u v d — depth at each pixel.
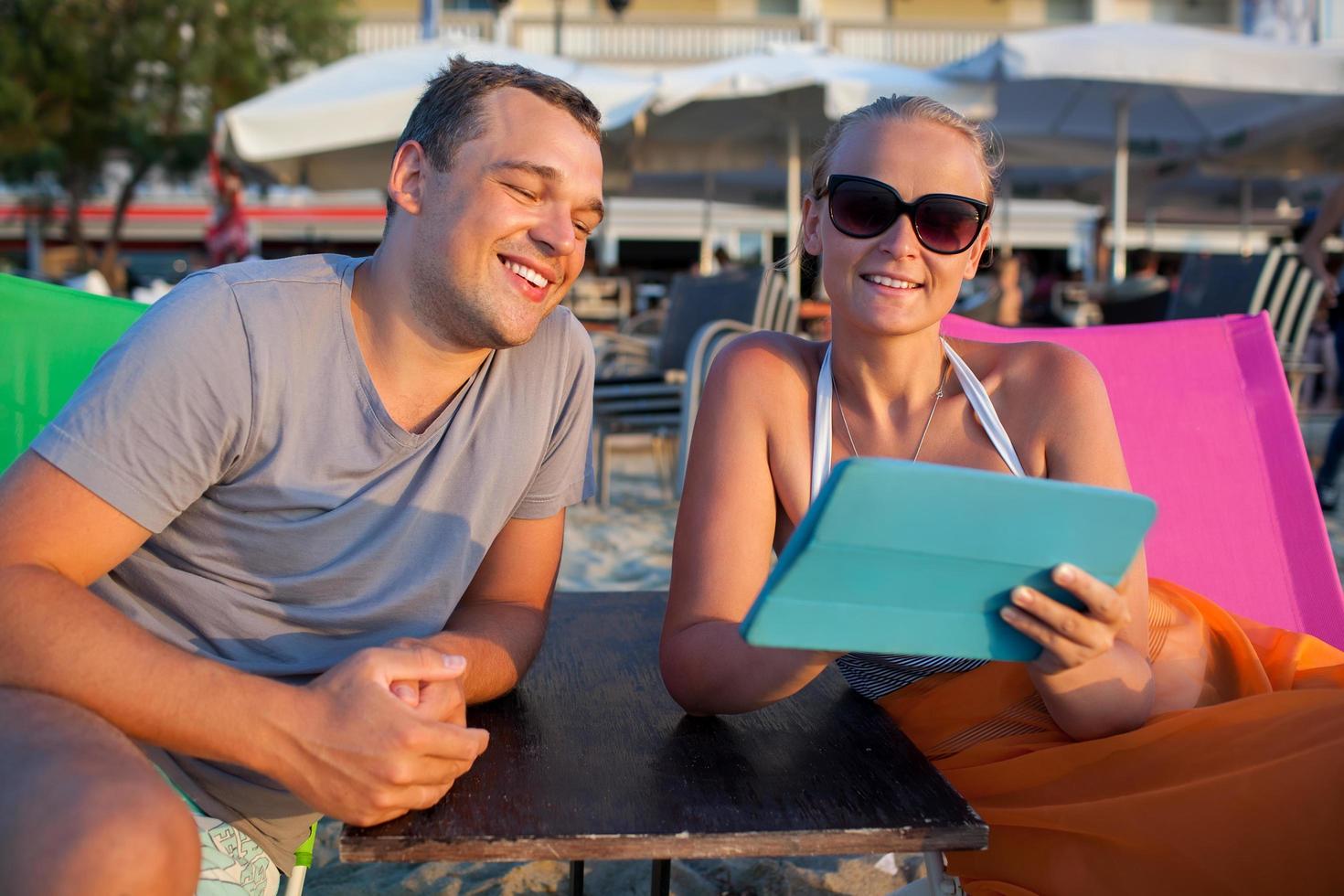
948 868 1.32
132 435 1.17
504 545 1.48
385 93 6.28
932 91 6.50
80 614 1.06
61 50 13.70
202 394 1.20
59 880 0.87
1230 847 1.14
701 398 1.53
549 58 7.28
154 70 14.61
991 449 1.44
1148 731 1.23
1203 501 2.02
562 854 1.00
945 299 1.39
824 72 6.56
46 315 1.74
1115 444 1.43
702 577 1.38
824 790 1.12
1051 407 1.44
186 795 1.25
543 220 1.26
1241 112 8.38
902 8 18.55
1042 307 9.76
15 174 15.00
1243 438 2.05
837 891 1.91
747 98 7.71
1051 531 0.96
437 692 1.09
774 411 1.48
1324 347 9.48
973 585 0.99
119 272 15.12
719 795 1.10
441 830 1.01
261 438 1.25
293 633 1.30
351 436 1.29
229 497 1.27
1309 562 1.95
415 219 1.28
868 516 0.89
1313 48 6.67
